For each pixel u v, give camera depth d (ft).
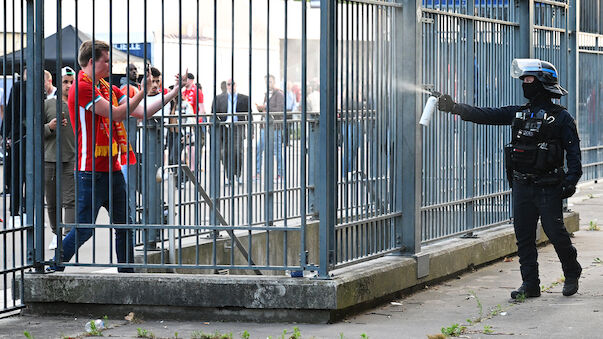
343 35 31.04
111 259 31.63
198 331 28.30
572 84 61.31
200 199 38.68
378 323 29.14
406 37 34.42
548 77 32.22
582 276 37.24
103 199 32.83
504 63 43.42
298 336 26.81
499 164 43.47
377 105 33.04
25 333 27.45
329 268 30.12
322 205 29.66
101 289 30.68
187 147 37.73
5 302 31.04
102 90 32.76
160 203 36.96
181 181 37.52
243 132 39.81
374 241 33.12
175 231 37.70
